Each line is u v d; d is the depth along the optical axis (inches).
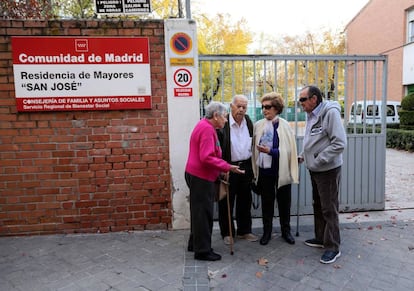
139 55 164.6
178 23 166.4
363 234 167.2
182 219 175.8
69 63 160.2
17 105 159.2
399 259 140.6
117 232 172.4
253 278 126.8
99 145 167.2
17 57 156.8
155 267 135.1
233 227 161.2
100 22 161.0
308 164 144.6
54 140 164.1
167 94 169.2
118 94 165.2
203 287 120.0
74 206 168.6
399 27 728.3
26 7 226.8
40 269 133.9
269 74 187.9
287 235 159.5
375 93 194.7
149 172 171.9
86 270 133.0
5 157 162.2
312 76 198.4
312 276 127.8
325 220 142.9
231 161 155.4
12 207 165.0
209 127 135.0
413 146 484.1
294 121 192.2
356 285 121.1
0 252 149.0
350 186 197.6
